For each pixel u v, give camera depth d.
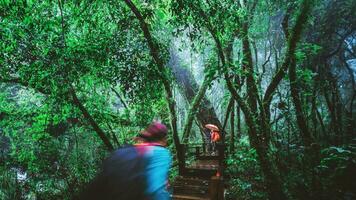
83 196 2.61
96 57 8.12
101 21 8.84
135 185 2.52
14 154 12.59
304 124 10.11
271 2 11.06
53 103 9.59
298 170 10.20
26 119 10.93
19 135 12.09
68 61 8.04
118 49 8.24
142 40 8.35
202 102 16.30
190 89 16.08
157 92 8.91
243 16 9.77
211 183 7.61
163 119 13.85
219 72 8.45
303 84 10.70
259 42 16.36
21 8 7.30
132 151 2.68
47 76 8.25
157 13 9.12
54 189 11.87
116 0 8.31
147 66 8.33
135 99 8.84
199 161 12.48
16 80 9.34
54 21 8.23
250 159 9.96
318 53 12.88
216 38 8.14
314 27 12.98
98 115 10.56
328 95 13.21
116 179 2.53
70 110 9.99
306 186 9.52
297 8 9.62
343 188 10.30
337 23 12.73
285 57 9.48
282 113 10.66
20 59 8.23
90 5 8.42
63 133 13.14
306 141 10.18
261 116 9.35
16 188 11.98
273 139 10.62
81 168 11.52
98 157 12.88
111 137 12.63
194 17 7.86
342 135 12.17
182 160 10.68
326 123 13.78
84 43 8.26
